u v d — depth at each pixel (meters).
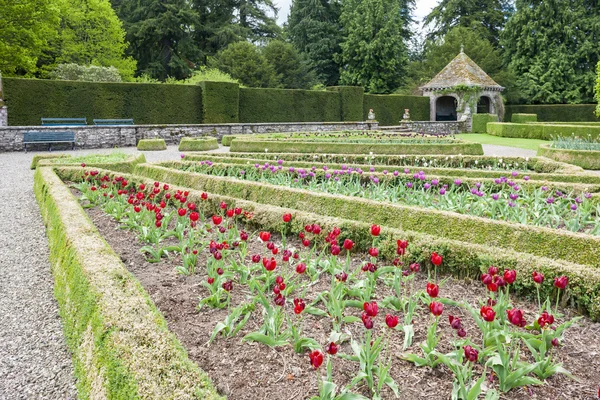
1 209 7.54
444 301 3.49
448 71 33.31
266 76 32.59
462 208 5.91
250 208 5.84
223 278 3.85
